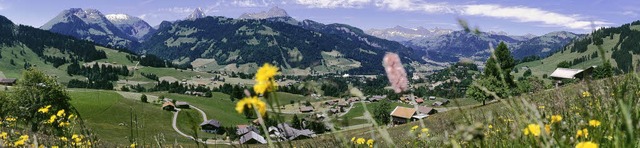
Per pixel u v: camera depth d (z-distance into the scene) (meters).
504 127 2.84
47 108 4.98
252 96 2.08
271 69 2.10
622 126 1.92
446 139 2.36
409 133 2.77
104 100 107.62
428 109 76.00
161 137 3.67
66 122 4.93
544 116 2.92
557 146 2.25
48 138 4.79
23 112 5.05
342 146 2.18
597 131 2.38
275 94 2.09
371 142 2.80
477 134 2.12
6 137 4.85
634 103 2.06
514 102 2.21
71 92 111.75
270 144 2.04
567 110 3.30
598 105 2.57
